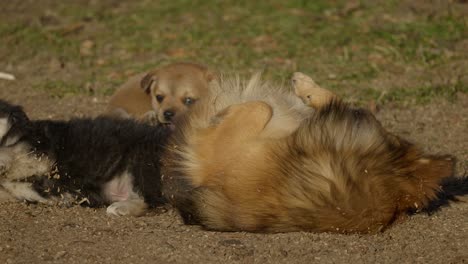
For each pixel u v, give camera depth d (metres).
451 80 16.78
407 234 9.58
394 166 9.27
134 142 11.31
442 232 9.70
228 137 9.68
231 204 9.48
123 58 19.22
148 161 11.13
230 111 9.87
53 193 10.89
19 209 10.66
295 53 18.78
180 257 8.98
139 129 11.51
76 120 11.52
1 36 20.69
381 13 21.25
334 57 18.41
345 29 20.22
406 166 9.34
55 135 11.10
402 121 14.79
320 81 16.78
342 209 9.07
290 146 9.35
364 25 20.44
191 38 20.16
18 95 16.70
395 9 21.47
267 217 9.34
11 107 10.99
